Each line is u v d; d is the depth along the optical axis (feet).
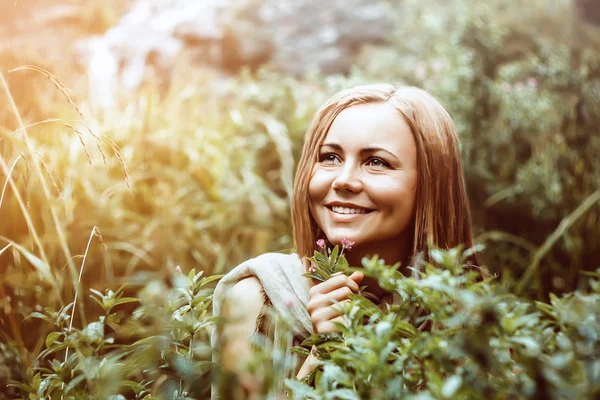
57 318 4.79
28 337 7.42
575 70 12.70
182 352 4.24
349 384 3.39
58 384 4.33
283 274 5.17
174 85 13.57
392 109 5.23
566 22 17.26
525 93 12.06
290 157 11.25
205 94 14.12
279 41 17.53
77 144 10.18
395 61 15.62
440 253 3.49
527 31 16.11
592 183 11.12
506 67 12.85
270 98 12.41
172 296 4.33
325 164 5.24
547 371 2.98
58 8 16.51
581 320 3.32
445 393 2.89
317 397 3.41
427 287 3.48
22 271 7.93
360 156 5.09
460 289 3.63
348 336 3.58
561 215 11.06
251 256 10.35
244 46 17.13
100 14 16.85
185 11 17.57
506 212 11.46
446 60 13.29
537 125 11.96
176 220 10.20
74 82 13.43
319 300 4.48
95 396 3.91
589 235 10.51
